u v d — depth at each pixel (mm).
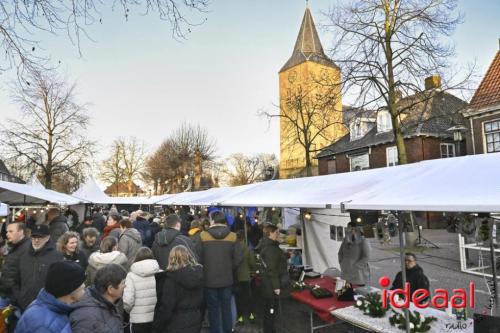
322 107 13203
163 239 4637
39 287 3359
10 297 3420
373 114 12156
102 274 2273
